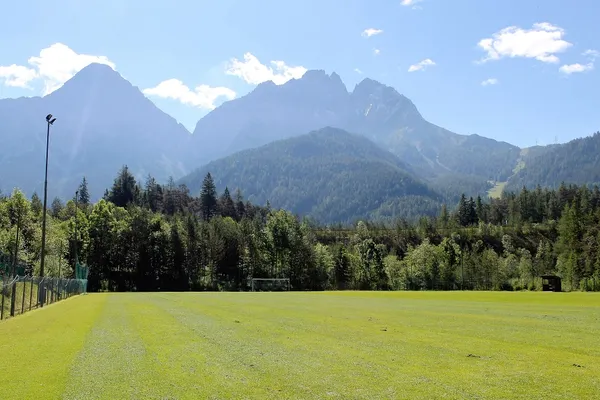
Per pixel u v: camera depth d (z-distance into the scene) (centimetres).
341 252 13025
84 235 11225
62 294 5488
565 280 12506
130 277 11525
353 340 1905
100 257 11238
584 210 16650
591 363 1446
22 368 1418
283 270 12450
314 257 12481
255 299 5419
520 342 1852
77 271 7406
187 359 1515
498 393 1126
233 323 2548
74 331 2247
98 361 1503
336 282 12738
